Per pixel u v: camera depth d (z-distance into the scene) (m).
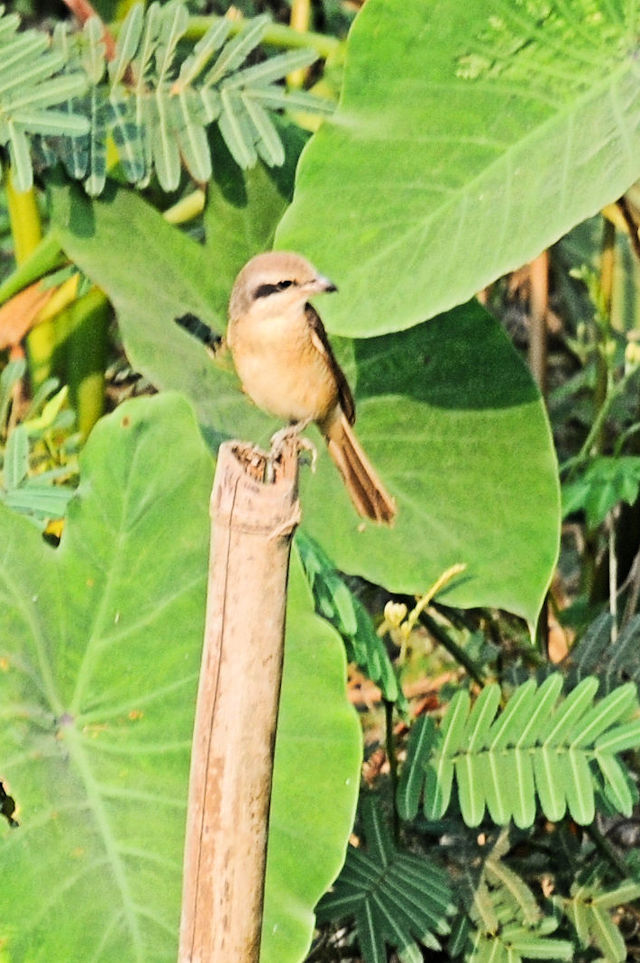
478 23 8.09
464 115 8.16
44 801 6.82
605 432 11.56
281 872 6.79
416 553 8.77
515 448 8.95
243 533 5.44
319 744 6.90
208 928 5.84
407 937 7.43
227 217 9.19
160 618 7.08
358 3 11.72
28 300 9.34
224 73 8.73
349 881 7.56
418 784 7.60
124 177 9.59
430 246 8.09
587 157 7.97
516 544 8.78
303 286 7.89
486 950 7.70
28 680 6.94
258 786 5.72
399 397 9.10
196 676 7.04
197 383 8.59
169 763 6.97
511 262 7.86
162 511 7.11
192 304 8.97
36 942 6.64
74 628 7.04
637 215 9.48
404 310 8.00
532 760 7.59
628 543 10.49
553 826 8.95
